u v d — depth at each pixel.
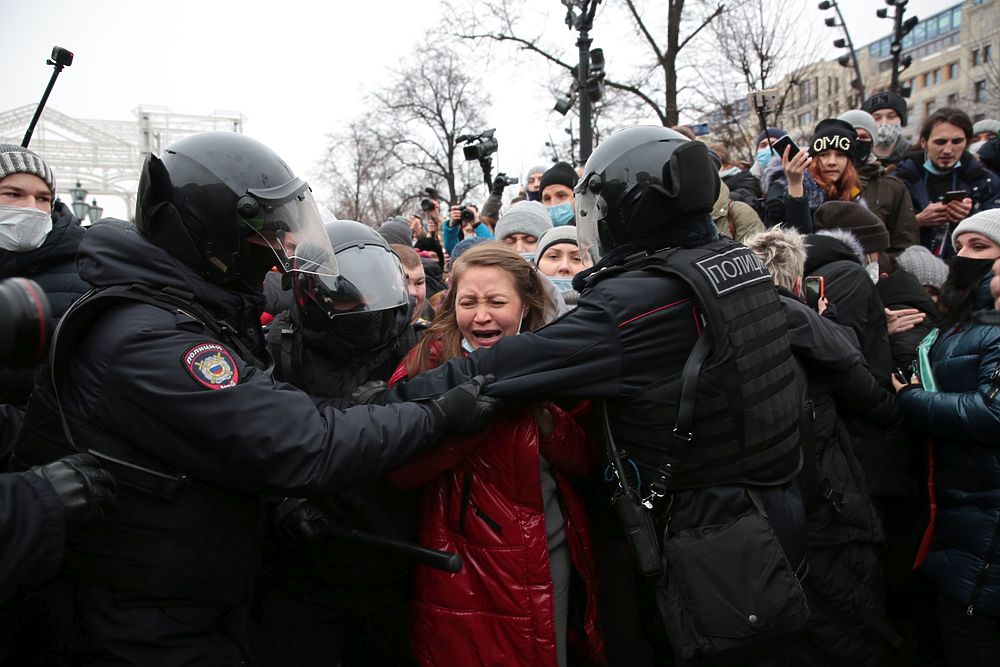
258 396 1.39
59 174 22.69
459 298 1.92
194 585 1.42
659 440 1.65
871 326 2.45
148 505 1.38
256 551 1.58
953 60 34.28
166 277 1.46
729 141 11.23
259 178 1.50
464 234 4.90
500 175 5.33
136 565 1.38
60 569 1.41
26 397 2.07
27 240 2.38
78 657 1.44
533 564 1.73
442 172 21.16
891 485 2.41
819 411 2.12
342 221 2.04
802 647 2.06
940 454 2.24
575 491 2.00
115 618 1.38
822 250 2.55
